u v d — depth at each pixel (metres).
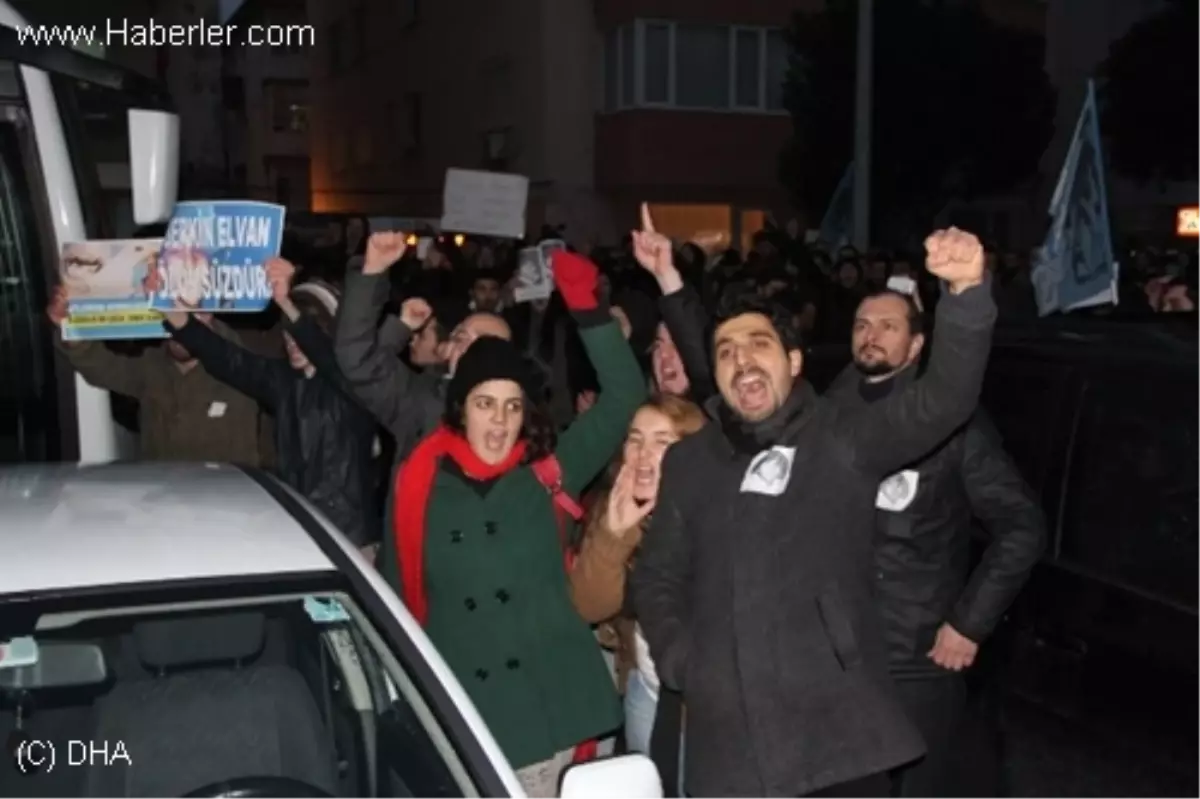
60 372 4.93
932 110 22.69
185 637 2.64
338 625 2.58
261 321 6.33
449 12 30.48
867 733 3.01
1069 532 3.96
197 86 14.55
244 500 2.96
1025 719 3.97
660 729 3.62
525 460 3.58
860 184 14.93
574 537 3.94
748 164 26.25
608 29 26.20
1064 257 6.35
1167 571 3.62
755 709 3.04
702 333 4.21
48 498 2.95
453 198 9.38
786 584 3.05
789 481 3.08
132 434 5.43
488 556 3.47
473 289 9.22
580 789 2.40
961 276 2.88
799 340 3.19
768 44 26.27
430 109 32.06
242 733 2.67
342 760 2.69
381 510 5.82
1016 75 22.97
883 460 3.06
